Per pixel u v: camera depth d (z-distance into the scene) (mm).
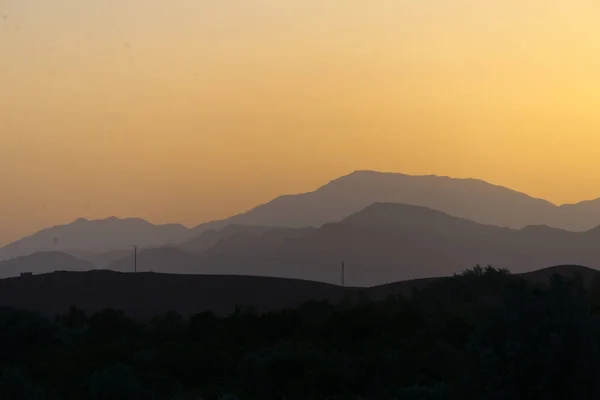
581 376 37375
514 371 38406
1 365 60188
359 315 72875
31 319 69938
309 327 73875
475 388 39750
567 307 39094
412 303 82000
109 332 76938
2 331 67000
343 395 54750
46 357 61938
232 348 67688
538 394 37938
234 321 77062
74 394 52594
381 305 82562
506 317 39406
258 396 55969
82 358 62844
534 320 38656
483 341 40156
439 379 54844
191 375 60062
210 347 66812
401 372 56812
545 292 40094
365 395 55250
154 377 57469
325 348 66688
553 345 37719
